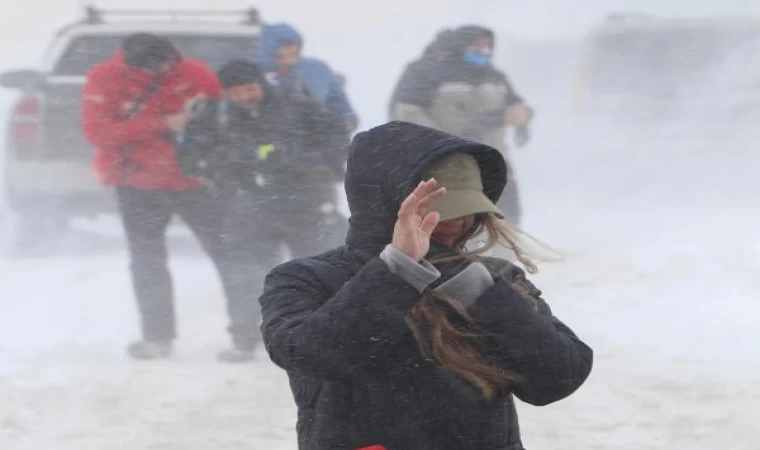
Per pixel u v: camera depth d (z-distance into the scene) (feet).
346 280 22.25
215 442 47.98
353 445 21.77
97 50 99.40
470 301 21.58
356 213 22.34
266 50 76.54
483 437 21.88
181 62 64.59
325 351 20.99
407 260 20.92
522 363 21.61
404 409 21.63
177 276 86.84
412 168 21.30
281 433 49.01
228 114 63.82
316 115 64.54
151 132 63.41
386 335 20.95
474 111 81.20
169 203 63.31
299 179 63.93
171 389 56.13
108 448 47.65
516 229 22.72
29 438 49.01
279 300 22.22
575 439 47.19
